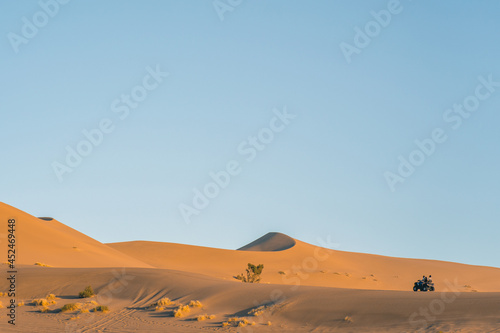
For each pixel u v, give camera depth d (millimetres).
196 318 38531
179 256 133750
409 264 151375
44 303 44844
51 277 53812
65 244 95938
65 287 50656
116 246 143500
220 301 42938
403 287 123688
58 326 36656
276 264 136500
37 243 89812
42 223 104812
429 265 152625
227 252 140000
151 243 144875
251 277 100188
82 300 46375
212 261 132500
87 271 55812
